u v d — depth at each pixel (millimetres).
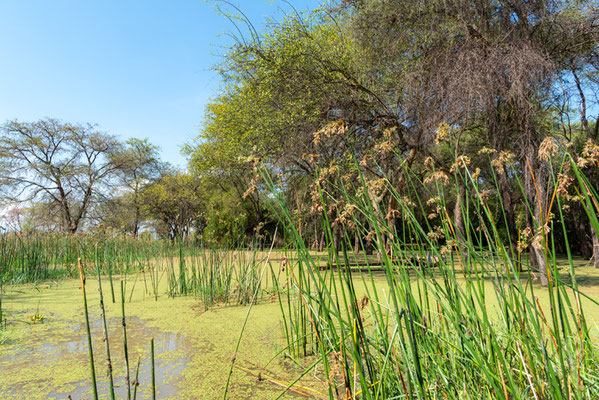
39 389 2402
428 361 1906
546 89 6148
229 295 5262
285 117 8141
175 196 22562
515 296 1623
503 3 6590
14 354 3033
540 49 6129
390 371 1854
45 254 8219
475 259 1646
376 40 7699
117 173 24438
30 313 4395
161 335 3545
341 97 7656
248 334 3543
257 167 1877
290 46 8383
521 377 1654
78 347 3205
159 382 2506
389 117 7188
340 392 2236
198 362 2850
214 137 15594
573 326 3045
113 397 1513
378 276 7094
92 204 23828
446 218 1953
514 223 7254
